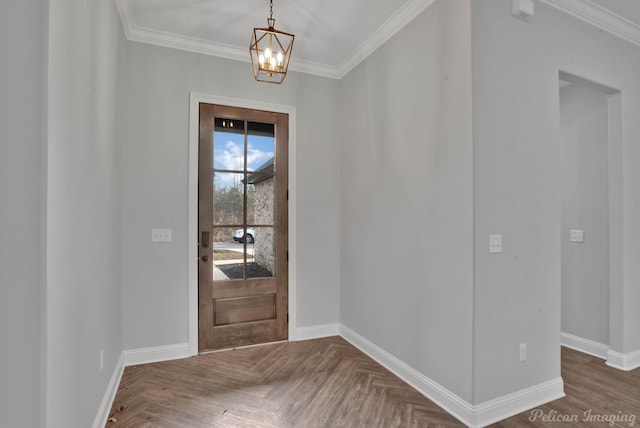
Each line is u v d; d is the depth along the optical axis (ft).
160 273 9.54
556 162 7.64
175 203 9.72
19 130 3.56
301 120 11.32
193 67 10.00
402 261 8.57
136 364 9.23
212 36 9.73
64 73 4.20
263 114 10.85
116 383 7.84
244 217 10.60
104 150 6.68
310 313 11.40
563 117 10.68
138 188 9.34
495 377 6.75
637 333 9.17
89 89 5.46
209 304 10.12
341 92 11.78
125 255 9.18
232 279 10.43
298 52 10.61
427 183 7.73
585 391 7.79
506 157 6.91
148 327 9.41
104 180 6.69
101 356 6.35
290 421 6.66
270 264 10.93
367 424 6.57
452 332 6.99
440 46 7.34
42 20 3.64
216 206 10.27
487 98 6.68
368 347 9.96
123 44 8.88
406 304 8.41
